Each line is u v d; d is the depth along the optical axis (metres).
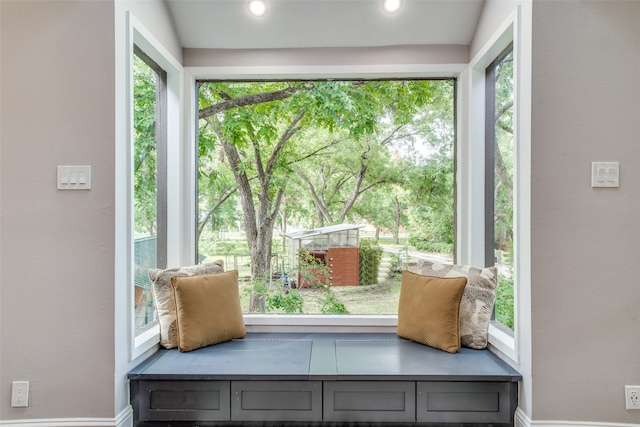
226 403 1.85
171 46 2.30
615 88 1.69
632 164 1.69
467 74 2.45
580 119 1.70
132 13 1.86
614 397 1.69
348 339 2.30
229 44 2.44
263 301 2.59
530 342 1.72
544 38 1.71
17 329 1.72
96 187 1.73
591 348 1.70
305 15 2.30
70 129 1.72
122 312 1.79
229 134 2.59
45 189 1.72
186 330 2.08
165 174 2.41
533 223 1.71
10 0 1.72
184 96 2.46
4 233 1.72
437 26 2.36
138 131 2.16
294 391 1.85
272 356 2.02
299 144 2.61
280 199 2.61
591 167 1.70
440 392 1.83
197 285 2.15
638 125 1.68
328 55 2.45
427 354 2.04
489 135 2.41
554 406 1.71
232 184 2.60
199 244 2.59
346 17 2.32
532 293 1.72
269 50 2.46
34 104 1.72
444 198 2.57
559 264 1.71
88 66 1.73
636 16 1.68
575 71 1.70
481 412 1.82
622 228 1.69
